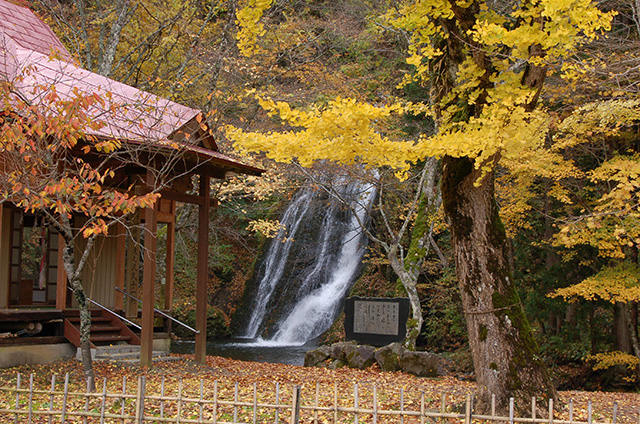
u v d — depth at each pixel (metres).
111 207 6.98
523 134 5.86
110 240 12.80
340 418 6.95
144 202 7.05
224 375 10.55
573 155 13.02
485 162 6.49
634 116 10.28
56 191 6.86
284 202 24.67
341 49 21.50
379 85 19.00
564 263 14.21
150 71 17.62
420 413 4.92
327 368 13.02
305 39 18.11
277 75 17.48
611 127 11.89
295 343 21.11
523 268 15.16
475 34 5.55
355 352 13.04
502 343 7.09
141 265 23.33
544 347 14.65
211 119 14.19
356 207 22.59
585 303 13.95
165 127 10.67
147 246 10.66
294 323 21.81
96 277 12.45
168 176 11.20
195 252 25.47
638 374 13.06
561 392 9.93
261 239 25.92
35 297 12.85
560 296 14.13
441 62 7.50
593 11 5.17
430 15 6.77
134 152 9.80
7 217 11.18
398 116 15.84
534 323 16.50
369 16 17.92
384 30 17.89
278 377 10.71
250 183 18.05
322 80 16.97
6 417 5.91
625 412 7.72
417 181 17.55
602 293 11.15
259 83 17.33
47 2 16.72
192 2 17.33
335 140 5.82
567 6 5.04
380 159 5.96
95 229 6.82
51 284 12.48
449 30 7.09
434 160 15.07
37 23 13.09
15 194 7.59
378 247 20.39
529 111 6.67
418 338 18.59
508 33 5.43
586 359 13.72
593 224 8.07
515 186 12.40
